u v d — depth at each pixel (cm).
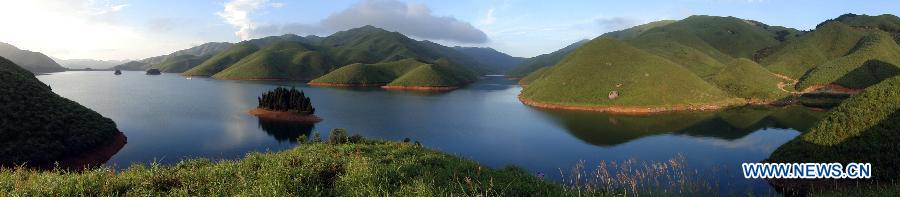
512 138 6103
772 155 3919
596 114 9231
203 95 12800
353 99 12519
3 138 3944
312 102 11269
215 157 4675
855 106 3678
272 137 5978
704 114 9075
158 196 1030
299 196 1022
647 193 1641
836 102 10306
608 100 10675
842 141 3412
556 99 11338
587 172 3969
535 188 1359
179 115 8012
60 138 4434
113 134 5381
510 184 1341
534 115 8962
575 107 10400
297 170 1230
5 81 5000
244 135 6091
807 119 7931
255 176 1234
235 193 1046
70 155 4312
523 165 4388
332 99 12375
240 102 10719
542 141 5866
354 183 1119
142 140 5572
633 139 6019
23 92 4981
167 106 9531
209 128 6612
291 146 5356
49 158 4038
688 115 8950
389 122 7631
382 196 1046
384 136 6197
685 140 5884
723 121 7900
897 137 3131
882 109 3462
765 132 6531
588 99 10938
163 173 1218
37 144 4088
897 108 3391
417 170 1366
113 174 1223
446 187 1097
